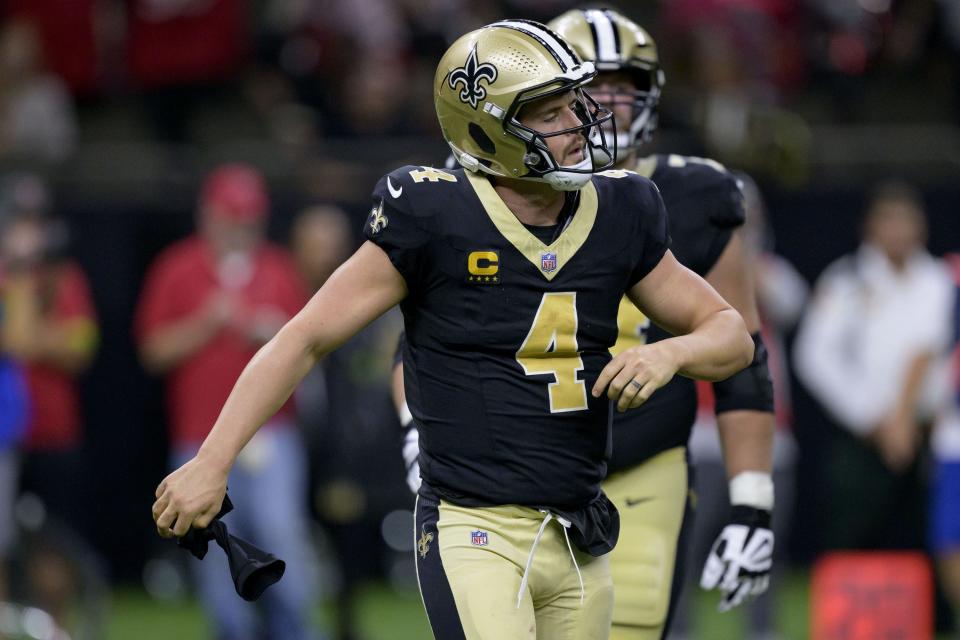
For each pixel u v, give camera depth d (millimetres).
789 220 32719
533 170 11578
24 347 25781
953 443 24984
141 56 36719
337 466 27906
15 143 34375
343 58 35812
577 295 11781
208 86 36656
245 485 25344
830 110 38188
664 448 14453
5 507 25484
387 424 28344
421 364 12000
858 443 27453
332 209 32531
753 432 14508
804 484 32625
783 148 31328
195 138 36375
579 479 12008
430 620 12023
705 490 23781
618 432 14164
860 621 22141
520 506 11922
